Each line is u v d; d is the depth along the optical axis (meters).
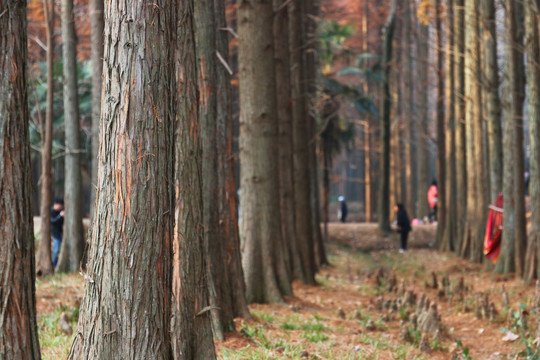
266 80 10.97
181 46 6.12
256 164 10.99
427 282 14.31
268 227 10.93
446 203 25.86
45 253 13.52
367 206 39.66
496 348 8.31
